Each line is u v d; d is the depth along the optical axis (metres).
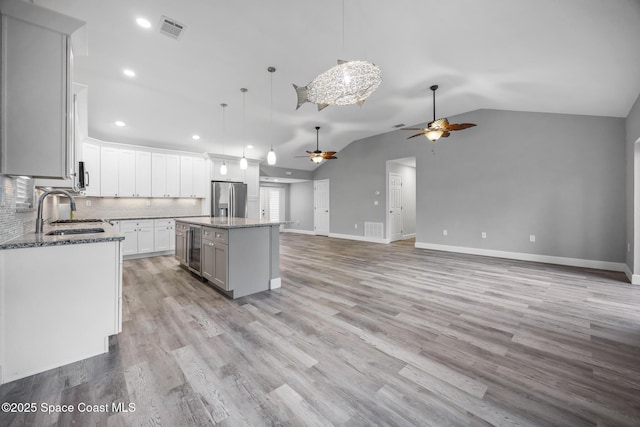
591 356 1.91
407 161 7.28
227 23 2.82
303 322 2.43
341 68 2.67
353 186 8.14
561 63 3.18
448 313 2.64
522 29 2.75
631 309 2.73
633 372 1.72
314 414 1.37
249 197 7.15
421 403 1.45
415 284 3.57
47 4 2.46
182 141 6.04
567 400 1.47
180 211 6.27
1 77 1.68
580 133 4.51
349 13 2.70
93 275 1.87
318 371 1.73
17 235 2.08
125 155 5.29
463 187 5.80
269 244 3.38
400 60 3.56
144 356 1.89
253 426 1.29
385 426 1.30
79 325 1.83
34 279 1.69
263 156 7.70
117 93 4.23
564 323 2.42
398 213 7.95
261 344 2.05
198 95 4.49
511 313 2.64
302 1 2.53
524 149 5.04
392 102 5.11
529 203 5.00
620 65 2.95
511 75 3.74
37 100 1.77
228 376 1.67
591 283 3.61
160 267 4.54
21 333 1.65
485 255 5.52
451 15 2.69
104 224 3.27
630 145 3.83
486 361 1.84
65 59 1.84
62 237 1.94
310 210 9.95
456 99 4.96
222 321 2.45
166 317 2.54
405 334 2.22
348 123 6.33
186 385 1.59
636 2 2.15
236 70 3.76
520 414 1.37
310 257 5.43
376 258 5.31
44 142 1.79
